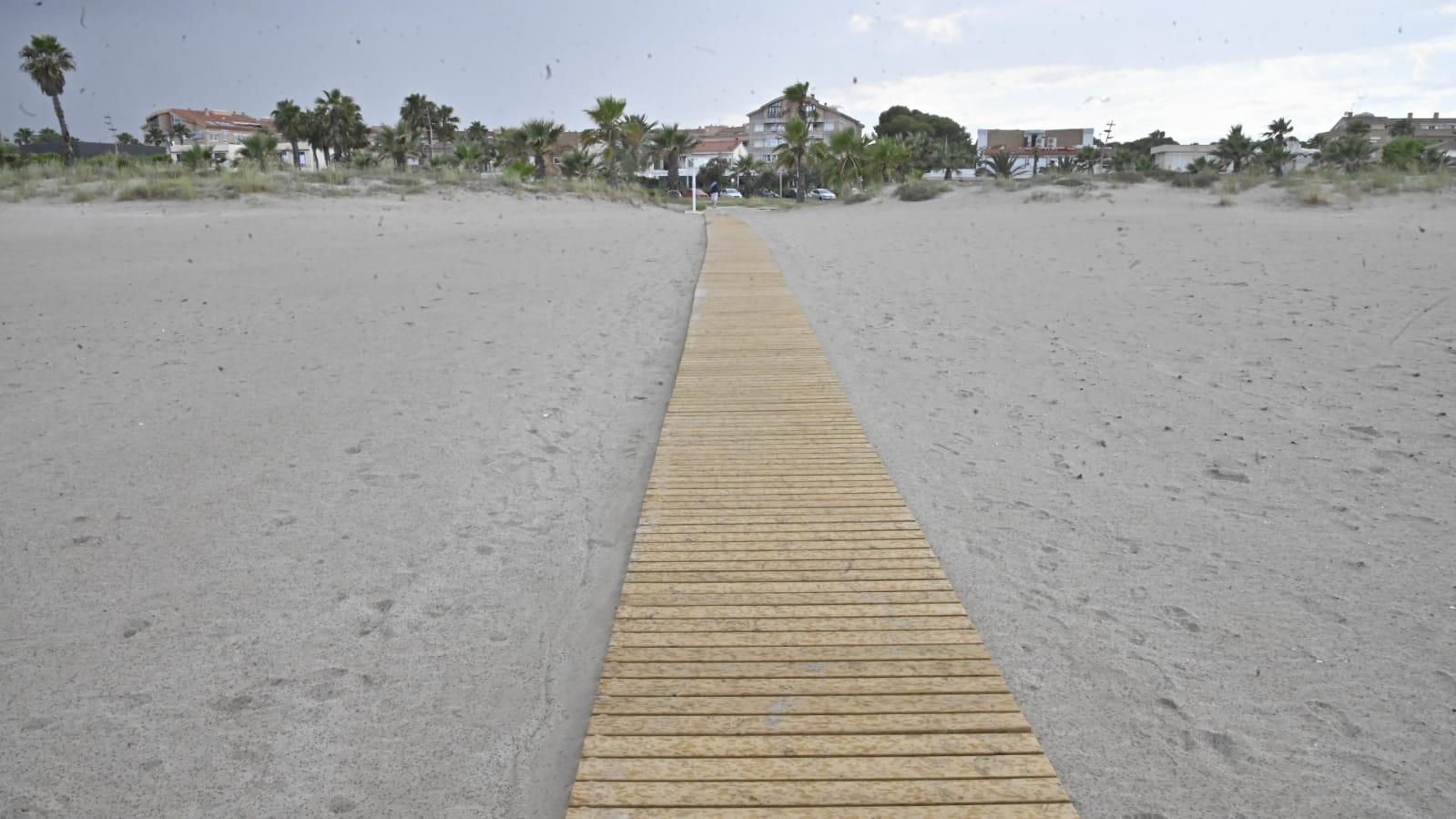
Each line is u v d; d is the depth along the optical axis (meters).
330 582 3.63
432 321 8.89
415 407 6.05
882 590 3.32
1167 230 16.02
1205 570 3.64
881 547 3.67
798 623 3.09
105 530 4.12
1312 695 2.81
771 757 2.44
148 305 9.72
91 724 2.74
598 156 41.53
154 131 71.75
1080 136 89.88
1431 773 2.46
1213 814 2.32
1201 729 2.66
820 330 8.43
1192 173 25.03
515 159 40.06
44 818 2.35
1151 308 9.04
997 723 2.57
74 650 3.14
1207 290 9.87
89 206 19.36
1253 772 2.48
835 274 12.27
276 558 3.83
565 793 2.44
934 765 2.40
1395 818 2.30
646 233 17.64
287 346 7.87
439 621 3.33
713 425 5.29
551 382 6.66
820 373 6.50
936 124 90.75
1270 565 3.68
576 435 5.46
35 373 7.02
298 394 6.38
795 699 2.69
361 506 4.41
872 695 2.70
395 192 23.80
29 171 23.47
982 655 2.91
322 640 3.20
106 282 11.19
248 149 36.28
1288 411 5.68
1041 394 6.23
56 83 39.56
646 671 2.82
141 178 22.80
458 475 4.82
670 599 3.26
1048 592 3.48
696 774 2.37
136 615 3.38
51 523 4.20
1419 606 3.33
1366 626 3.20
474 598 3.51
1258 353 7.11
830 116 81.06
